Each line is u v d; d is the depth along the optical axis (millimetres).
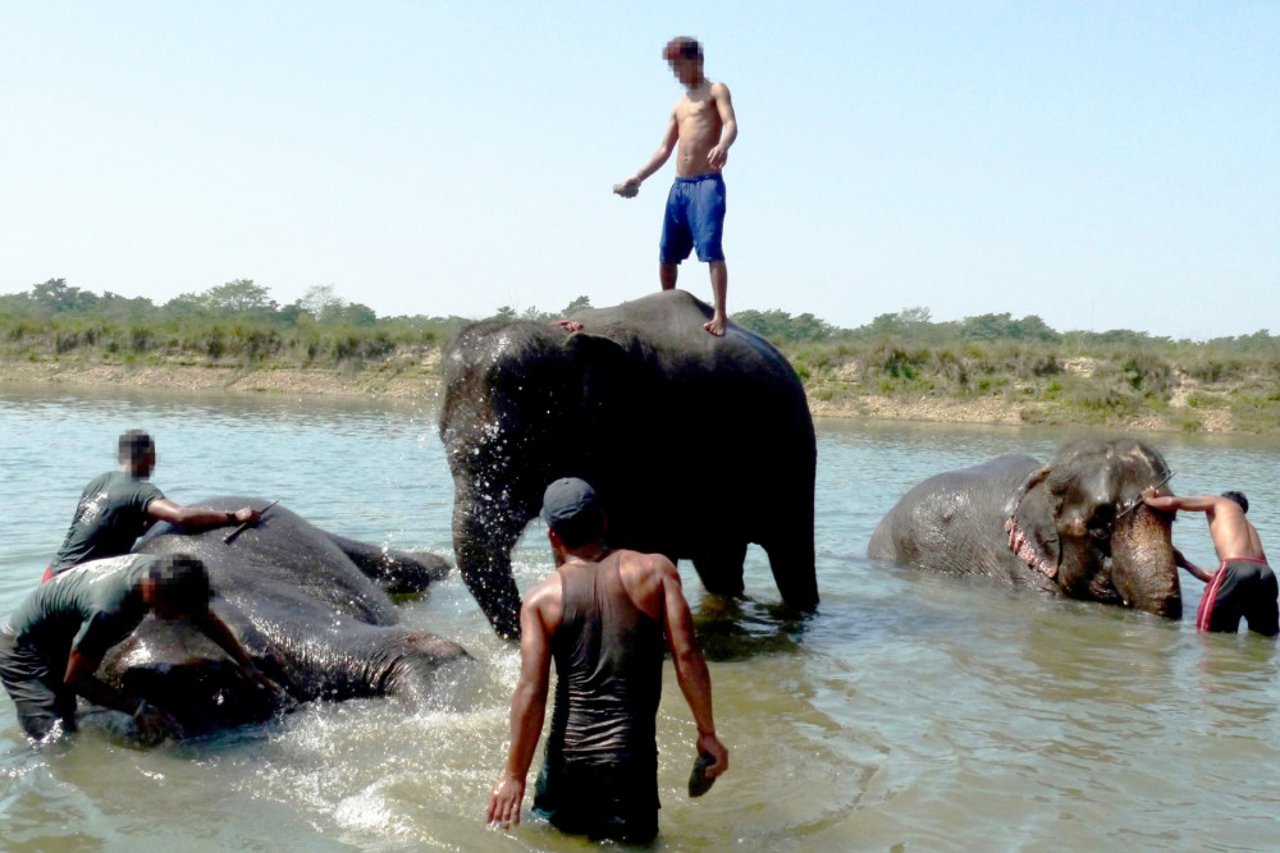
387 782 5957
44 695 6723
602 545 5375
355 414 34094
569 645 5203
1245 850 5320
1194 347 51062
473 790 5859
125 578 6520
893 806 5730
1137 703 7598
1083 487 11109
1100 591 11055
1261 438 36031
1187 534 15055
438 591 10695
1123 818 5656
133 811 5695
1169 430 38781
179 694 6918
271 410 35094
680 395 8781
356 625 7848
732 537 9695
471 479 8219
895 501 17750
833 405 42969
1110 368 43562
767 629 9570
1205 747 6723
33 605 6727
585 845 5215
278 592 8070
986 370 44688
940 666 8391
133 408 33875
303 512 14211
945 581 12008
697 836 5352
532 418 8227
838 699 7543
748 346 9328
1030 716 7258
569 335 8367
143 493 7691
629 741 5176
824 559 13211
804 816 5594
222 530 8594
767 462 9508
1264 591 9828
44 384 48531
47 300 124375
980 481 12852
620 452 8570
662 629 5273
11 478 16594
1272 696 7840
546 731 6633
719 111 9094
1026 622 10062
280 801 5820
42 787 5996
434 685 7191
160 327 58531
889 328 94688
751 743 6629
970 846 5285
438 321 66188
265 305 105500
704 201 9031
